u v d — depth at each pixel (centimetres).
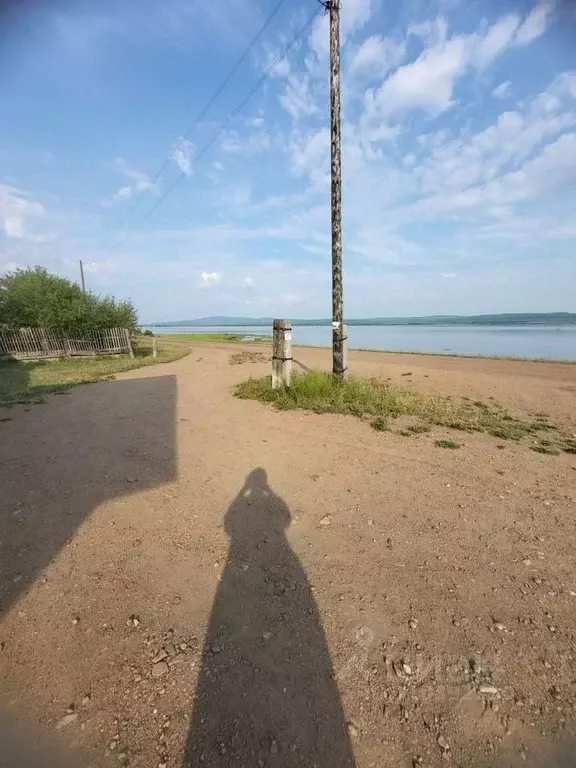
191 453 443
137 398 775
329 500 328
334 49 680
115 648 180
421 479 371
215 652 178
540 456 438
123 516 300
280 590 220
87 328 1953
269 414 627
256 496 335
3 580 226
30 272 1981
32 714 151
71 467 399
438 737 143
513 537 272
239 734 143
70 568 237
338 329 748
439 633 189
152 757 136
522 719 150
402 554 253
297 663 173
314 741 141
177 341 3569
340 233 722
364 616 200
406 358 1634
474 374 1100
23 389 884
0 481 363
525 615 201
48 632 189
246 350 2353
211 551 256
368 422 576
